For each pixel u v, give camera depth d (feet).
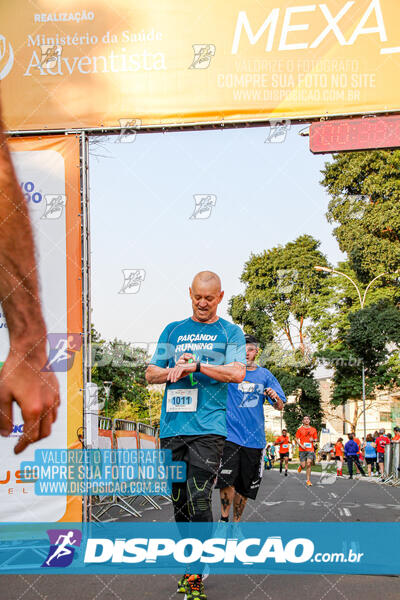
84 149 17.60
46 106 17.74
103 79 17.80
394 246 67.51
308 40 17.52
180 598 12.12
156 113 17.76
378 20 17.37
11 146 17.51
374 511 23.93
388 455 46.85
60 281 17.13
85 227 17.31
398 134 17.16
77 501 16.62
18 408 16.90
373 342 55.83
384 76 17.35
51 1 17.90
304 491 35.65
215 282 14.25
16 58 17.85
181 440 13.52
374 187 66.03
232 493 17.10
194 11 17.75
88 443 16.75
